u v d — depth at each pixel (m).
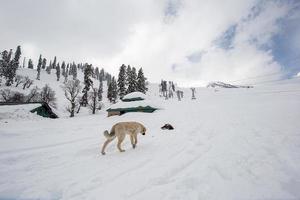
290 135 8.02
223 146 7.29
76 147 8.34
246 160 5.43
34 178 4.78
